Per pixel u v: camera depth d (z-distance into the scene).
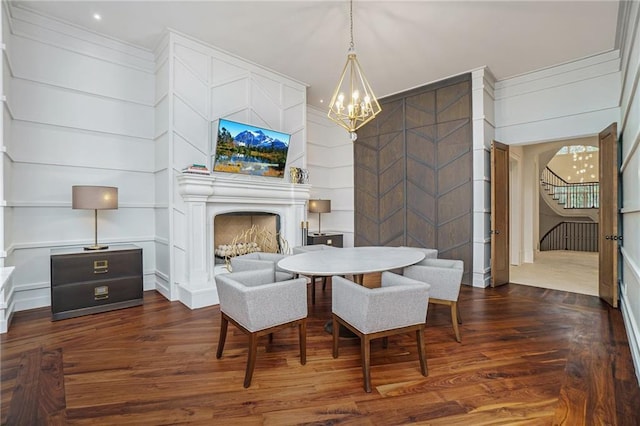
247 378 2.03
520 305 3.72
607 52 4.03
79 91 3.71
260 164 4.44
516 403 1.85
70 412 1.76
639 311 2.33
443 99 4.93
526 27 3.48
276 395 1.94
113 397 1.91
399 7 3.15
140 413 1.76
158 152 4.11
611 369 2.22
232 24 3.52
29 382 2.05
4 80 2.84
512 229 6.61
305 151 5.18
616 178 3.50
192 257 3.74
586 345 2.61
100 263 3.39
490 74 4.71
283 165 4.71
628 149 3.10
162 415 1.75
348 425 1.67
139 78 4.13
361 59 4.29
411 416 1.74
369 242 5.95
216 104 4.12
